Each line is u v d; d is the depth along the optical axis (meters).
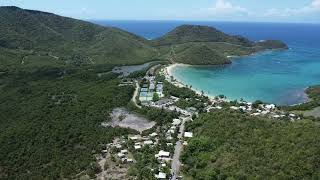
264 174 148.88
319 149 153.38
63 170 179.00
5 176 182.12
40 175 177.75
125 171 174.38
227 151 172.62
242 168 156.25
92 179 168.88
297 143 162.38
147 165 176.62
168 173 166.12
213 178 155.00
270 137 174.38
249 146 170.88
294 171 145.88
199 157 174.38
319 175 140.88
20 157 196.25
